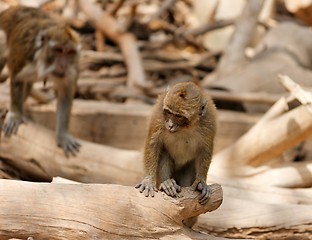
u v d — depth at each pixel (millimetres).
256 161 13312
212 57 22594
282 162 13797
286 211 11133
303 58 20000
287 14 27016
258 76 18516
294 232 10969
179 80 20453
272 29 21125
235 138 15820
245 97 17156
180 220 9367
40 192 9133
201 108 9484
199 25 24000
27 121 14109
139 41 23125
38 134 13805
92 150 13438
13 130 13930
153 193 9312
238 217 11242
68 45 14016
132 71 19281
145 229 9156
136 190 9352
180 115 9156
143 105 16719
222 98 17266
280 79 12688
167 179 9609
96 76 20562
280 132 12758
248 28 20562
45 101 15789
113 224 9094
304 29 21000
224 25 22766
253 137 13195
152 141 9695
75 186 9336
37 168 13805
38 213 8984
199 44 23359
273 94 17812
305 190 12672
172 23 25141
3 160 14117
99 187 9328
